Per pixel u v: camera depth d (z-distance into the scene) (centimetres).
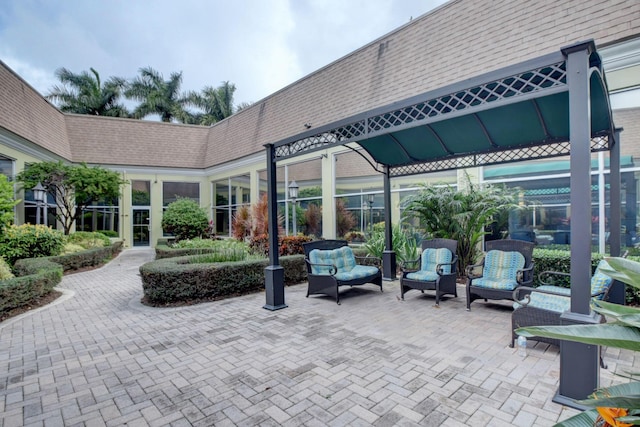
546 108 442
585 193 254
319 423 242
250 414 254
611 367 317
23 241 854
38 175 1120
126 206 1623
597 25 583
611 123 425
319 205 1112
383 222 932
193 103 2778
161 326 462
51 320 496
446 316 487
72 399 280
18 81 1105
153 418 252
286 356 355
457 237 706
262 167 1345
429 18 845
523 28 668
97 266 1062
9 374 326
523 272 496
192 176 1727
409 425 237
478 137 547
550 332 131
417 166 709
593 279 383
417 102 375
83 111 2494
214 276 601
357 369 323
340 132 486
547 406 258
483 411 253
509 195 671
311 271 612
